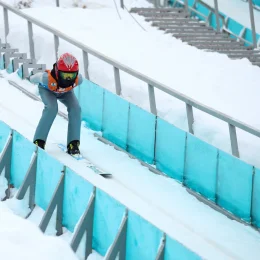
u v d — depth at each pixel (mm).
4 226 12125
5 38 22812
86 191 12367
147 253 11078
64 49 21734
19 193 13602
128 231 11484
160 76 21078
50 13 26375
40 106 18359
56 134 16953
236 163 14312
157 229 10844
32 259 11102
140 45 23938
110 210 11852
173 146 15703
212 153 14805
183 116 18047
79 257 12086
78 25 25062
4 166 14445
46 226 12719
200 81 21219
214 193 14820
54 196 12805
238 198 14336
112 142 17344
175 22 27922
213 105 19312
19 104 18344
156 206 13977
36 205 13703
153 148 16203
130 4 30344
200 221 13641
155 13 28359
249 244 12977
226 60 23906
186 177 15445
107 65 20766
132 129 16703
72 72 14758
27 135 16266
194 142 15188
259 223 13953
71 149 15617
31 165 13633
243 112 19047
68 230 12867
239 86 21266
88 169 15109
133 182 14961
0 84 19578
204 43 25938
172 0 32469
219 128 17359
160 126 15977
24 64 19938
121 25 26125
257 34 28781
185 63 22766
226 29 28969
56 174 13086
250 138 17141
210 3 31812
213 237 13039
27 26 23703
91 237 12258
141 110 16375
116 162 15922
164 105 18688
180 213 13844
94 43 23219
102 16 27000
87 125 18109
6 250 11180
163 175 15719
